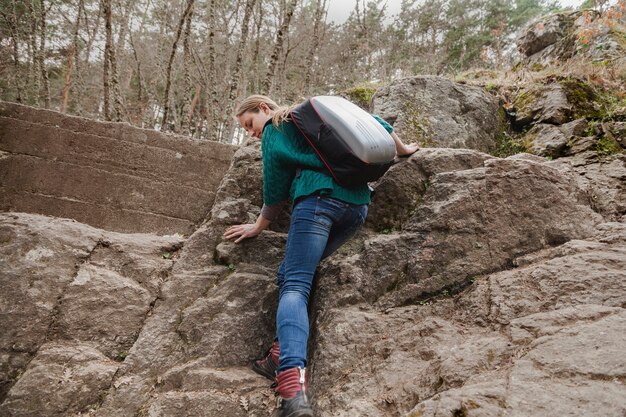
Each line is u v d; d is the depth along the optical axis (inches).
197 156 122.0
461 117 137.3
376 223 93.2
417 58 543.2
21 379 72.9
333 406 64.3
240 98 345.7
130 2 383.2
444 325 69.7
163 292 90.0
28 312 81.6
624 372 46.4
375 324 75.0
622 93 143.8
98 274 90.4
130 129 120.8
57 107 507.2
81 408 72.2
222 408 71.6
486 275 77.8
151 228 115.1
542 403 45.3
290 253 69.4
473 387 50.6
